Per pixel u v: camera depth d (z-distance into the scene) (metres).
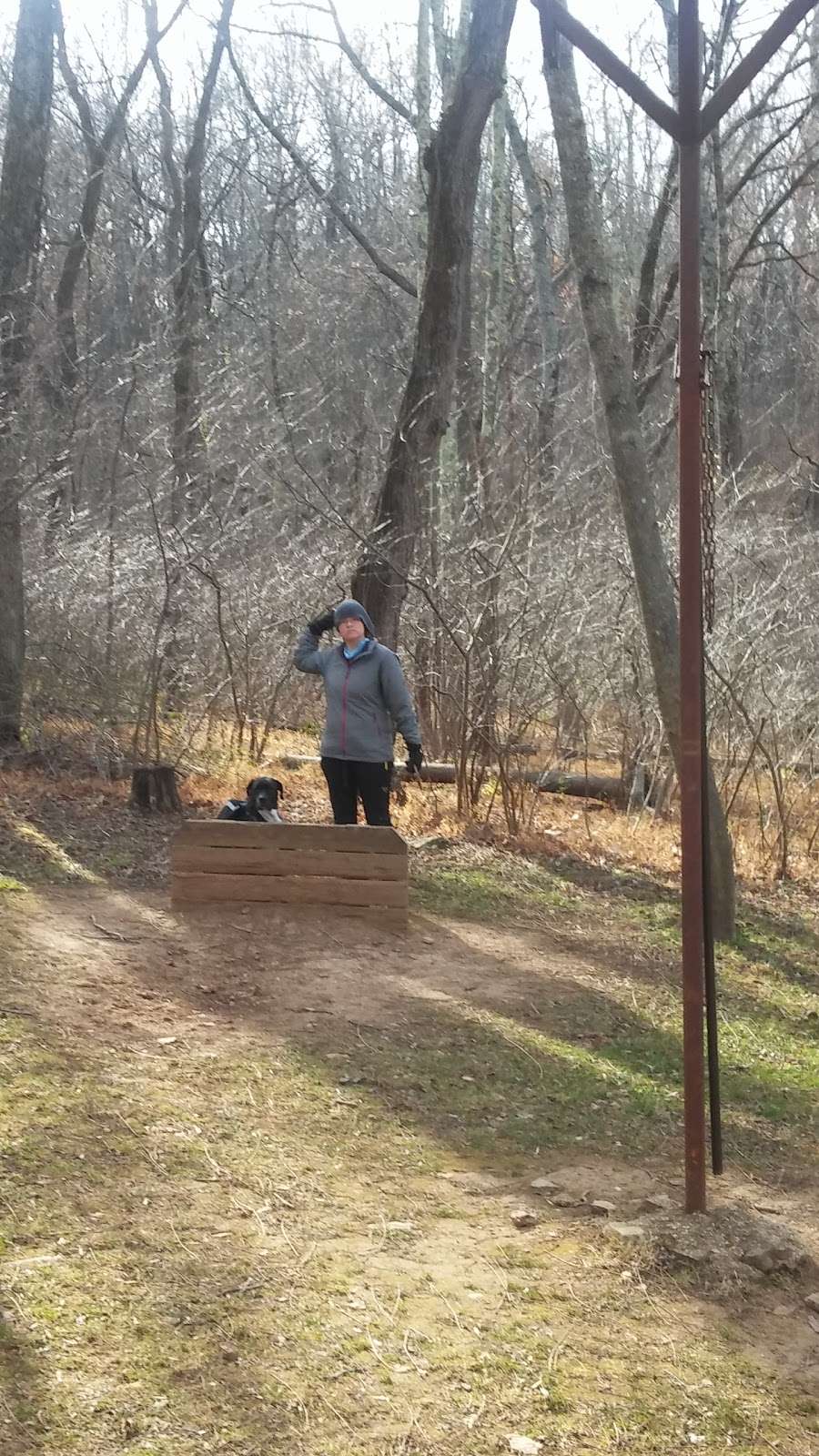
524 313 20.17
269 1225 3.83
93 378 13.08
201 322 18.28
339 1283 3.51
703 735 4.01
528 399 17.17
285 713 13.23
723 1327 3.46
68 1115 4.42
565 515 12.38
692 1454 2.91
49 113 10.97
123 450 13.07
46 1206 3.78
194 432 15.16
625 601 10.74
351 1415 2.95
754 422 20.27
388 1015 5.91
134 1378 3.00
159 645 11.16
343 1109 4.80
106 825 8.78
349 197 27.09
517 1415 3.00
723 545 11.02
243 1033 5.49
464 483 13.47
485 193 24.97
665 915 8.18
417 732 7.95
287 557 13.04
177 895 7.21
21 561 10.59
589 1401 3.07
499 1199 4.17
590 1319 3.44
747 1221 4.02
